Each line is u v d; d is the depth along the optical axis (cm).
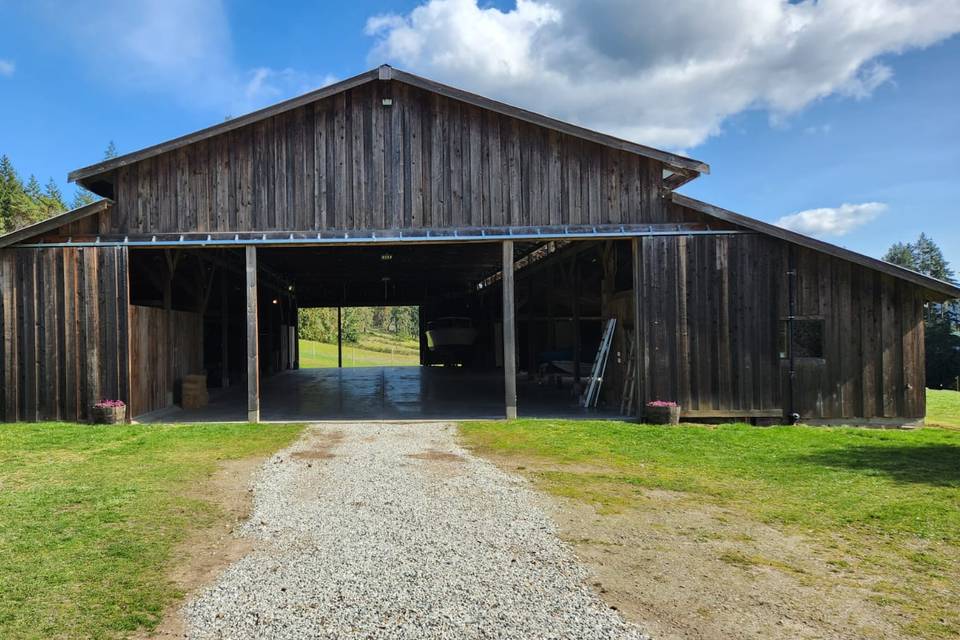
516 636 282
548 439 798
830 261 955
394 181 959
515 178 962
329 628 290
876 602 321
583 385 1567
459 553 389
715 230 955
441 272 2089
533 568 364
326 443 777
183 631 289
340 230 952
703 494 533
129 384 933
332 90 947
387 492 538
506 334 970
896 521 455
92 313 929
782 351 954
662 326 948
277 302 2231
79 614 305
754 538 420
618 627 291
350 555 386
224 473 612
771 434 837
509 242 966
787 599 324
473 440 796
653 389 944
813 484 566
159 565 369
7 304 930
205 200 947
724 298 950
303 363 3403
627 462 663
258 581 345
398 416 1020
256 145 953
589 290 1781
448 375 2138
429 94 966
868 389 946
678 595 328
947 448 738
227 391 1524
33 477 591
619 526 445
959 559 382
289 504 500
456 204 960
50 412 924
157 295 1525
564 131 948
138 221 942
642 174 965
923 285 914
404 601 319
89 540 412
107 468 633
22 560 375
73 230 938
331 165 956
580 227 956
